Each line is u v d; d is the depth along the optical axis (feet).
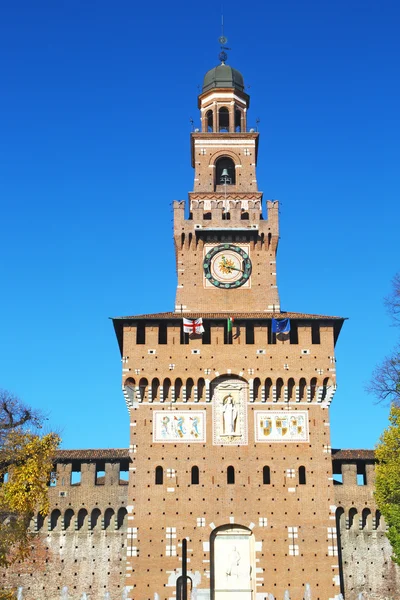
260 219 285.84
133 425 252.42
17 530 222.89
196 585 237.45
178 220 284.82
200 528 242.78
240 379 257.96
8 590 236.84
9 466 223.51
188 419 253.44
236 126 316.81
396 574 251.39
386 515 245.24
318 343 262.88
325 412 255.29
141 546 240.53
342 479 259.19
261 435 252.21
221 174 308.40
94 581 249.55
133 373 255.91
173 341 259.80
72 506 255.29
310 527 243.40
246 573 240.94
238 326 261.85
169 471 247.91
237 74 321.11
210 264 281.74
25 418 230.89
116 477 257.96
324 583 238.07
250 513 244.22
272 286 279.49
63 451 262.67
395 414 248.52
